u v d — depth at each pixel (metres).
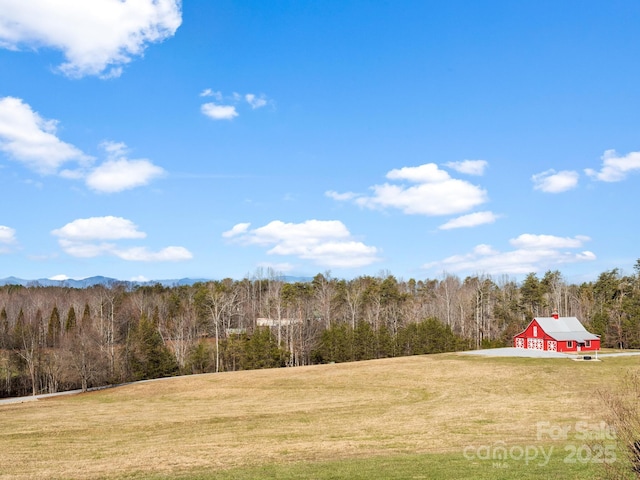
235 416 37.25
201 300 109.62
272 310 105.62
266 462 22.00
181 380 64.56
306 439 27.72
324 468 19.84
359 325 98.50
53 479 20.42
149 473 20.77
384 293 116.19
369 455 22.62
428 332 91.81
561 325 78.56
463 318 107.81
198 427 33.41
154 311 105.56
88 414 42.34
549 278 129.62
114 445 28.42
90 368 67.31
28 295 125.06
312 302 108.50
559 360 61.06
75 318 99.31
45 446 28.88
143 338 77.75
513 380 50.00
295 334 91.75
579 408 34.16
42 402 54.12
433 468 18.86
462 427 29.50
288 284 112.25
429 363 64.31
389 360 71.56
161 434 31.50
